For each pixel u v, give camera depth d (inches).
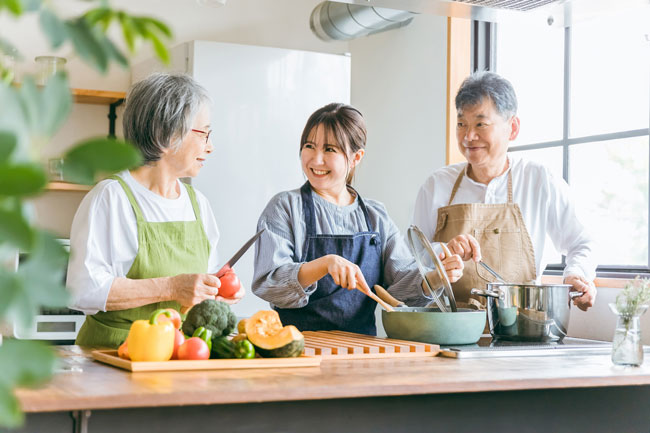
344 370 56.8
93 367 56.8
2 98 11.9
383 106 160.7
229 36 160.4
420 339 72.0
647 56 118.6
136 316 73.9
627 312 61.9
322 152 83.4
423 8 81.1
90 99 142.8
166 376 52.1
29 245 11.3
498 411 56.9
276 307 85.2
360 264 84.5
